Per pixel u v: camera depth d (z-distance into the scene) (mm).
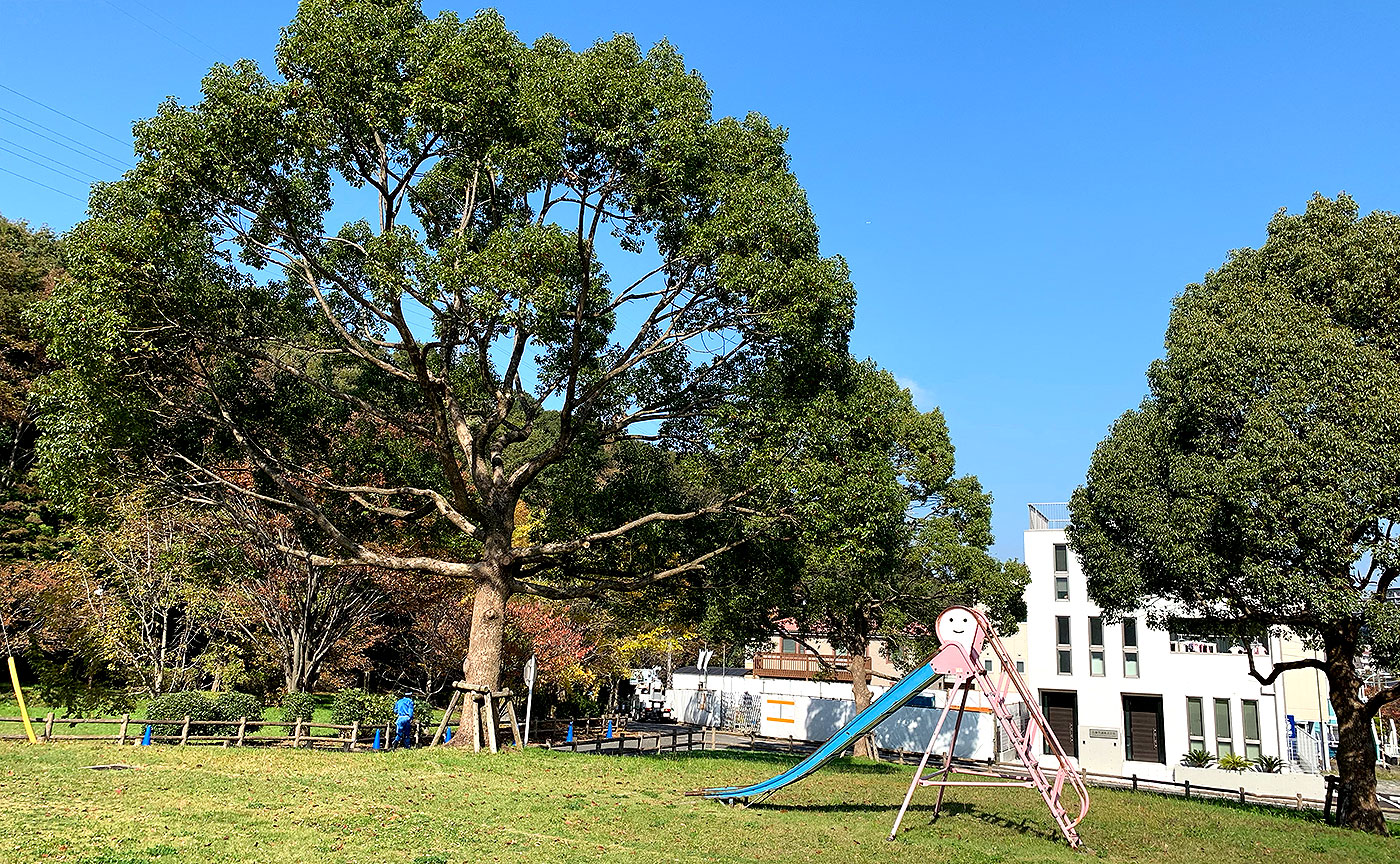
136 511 22578
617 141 15156
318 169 15047
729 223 15102
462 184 16562
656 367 18641
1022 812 12766
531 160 14828
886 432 17500
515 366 18000
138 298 14336
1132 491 16016
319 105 14930
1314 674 34281
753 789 12711
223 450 17109
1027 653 35344
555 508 21234
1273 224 17312
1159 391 16016
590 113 15086
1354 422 13398
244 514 18688
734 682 46594
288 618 26203
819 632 29641
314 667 27141
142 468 15727
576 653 31453
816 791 14016
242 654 27141
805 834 10609
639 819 11133
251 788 11781
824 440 16016
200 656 25297
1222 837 12031
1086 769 31969
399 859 8570
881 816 11977
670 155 15312
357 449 20016
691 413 18203
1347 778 15602
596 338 17641
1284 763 31219
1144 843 11156
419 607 28797
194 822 9523
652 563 20016
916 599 27031
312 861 8297
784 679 46094
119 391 14367
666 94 15781
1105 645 34344
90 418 13781
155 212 14102
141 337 14820
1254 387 14383
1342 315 15484
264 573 25312
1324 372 13930
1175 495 15234
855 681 28172
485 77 15258
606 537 17859
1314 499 13094
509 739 18969
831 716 36062
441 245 15297
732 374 17859
